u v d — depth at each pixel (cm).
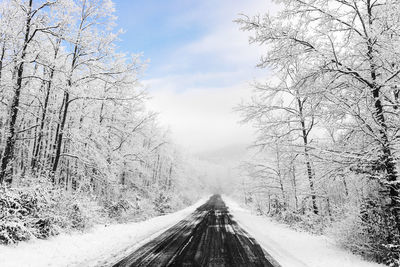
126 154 2055
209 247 771
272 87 1243
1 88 1145
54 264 574
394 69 664
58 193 991
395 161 624
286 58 759
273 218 1719
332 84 742
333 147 762
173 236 966
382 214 681
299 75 765
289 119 1293
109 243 820
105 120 1989
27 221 757
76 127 1675
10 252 620
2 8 1103
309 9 750
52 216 855
